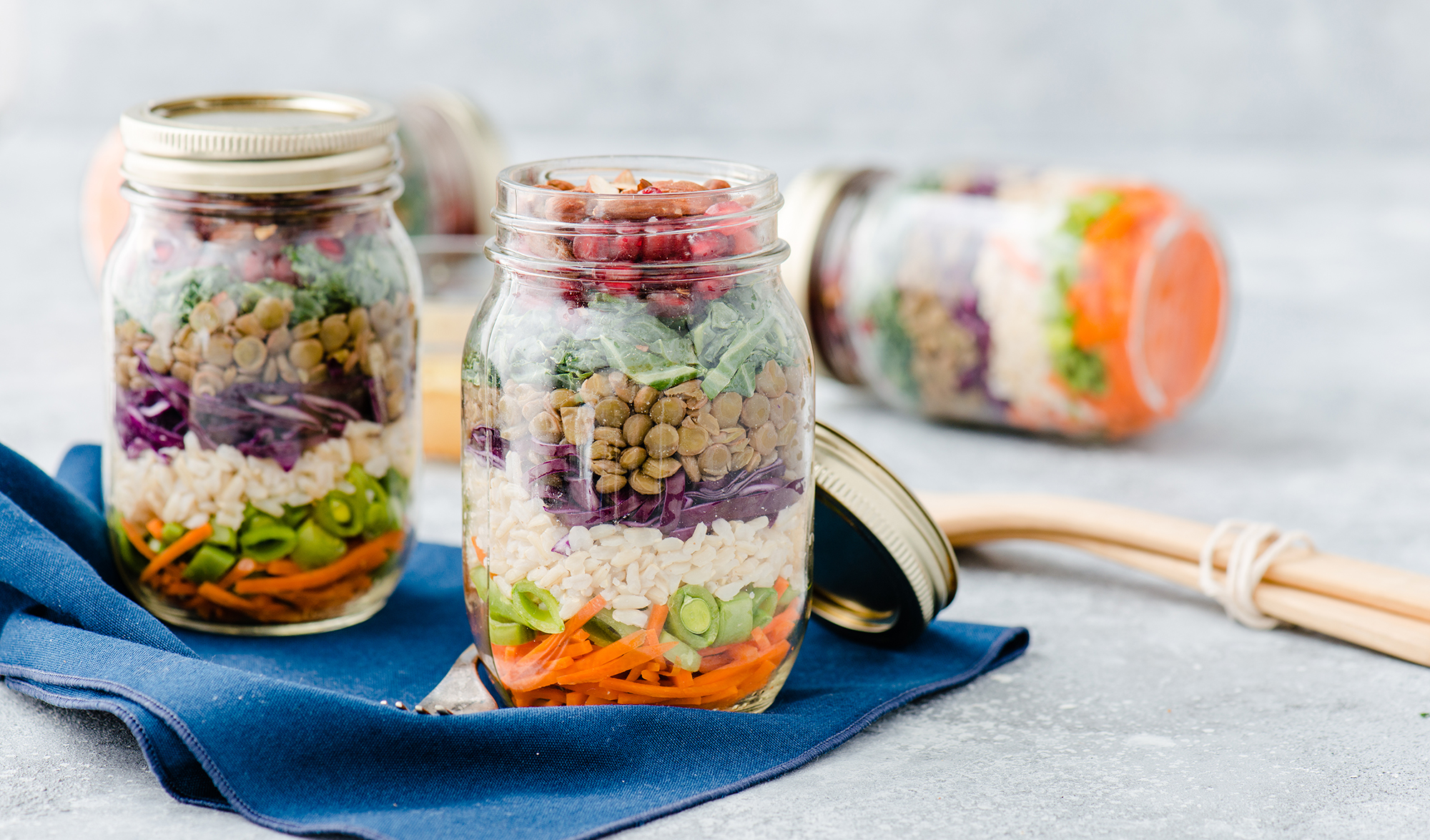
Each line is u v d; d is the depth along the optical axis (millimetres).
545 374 634
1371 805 643
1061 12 2055
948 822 633
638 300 634
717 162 675
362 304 699
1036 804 642
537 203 632
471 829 615
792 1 2084
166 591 712
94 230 1025
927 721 687
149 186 686
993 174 930
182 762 632
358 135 694
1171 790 649
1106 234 880
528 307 643
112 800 638
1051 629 752
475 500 658
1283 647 738
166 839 621
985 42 2078
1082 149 1984
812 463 669
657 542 639
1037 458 924
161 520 701
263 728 625
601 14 2102
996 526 792
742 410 638
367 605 727
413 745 635
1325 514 851
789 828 629
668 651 646
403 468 722
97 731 670
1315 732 681
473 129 1140
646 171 679
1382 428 960
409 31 2113
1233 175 1806
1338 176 1804
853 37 2088
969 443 946
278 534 700
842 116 2117
